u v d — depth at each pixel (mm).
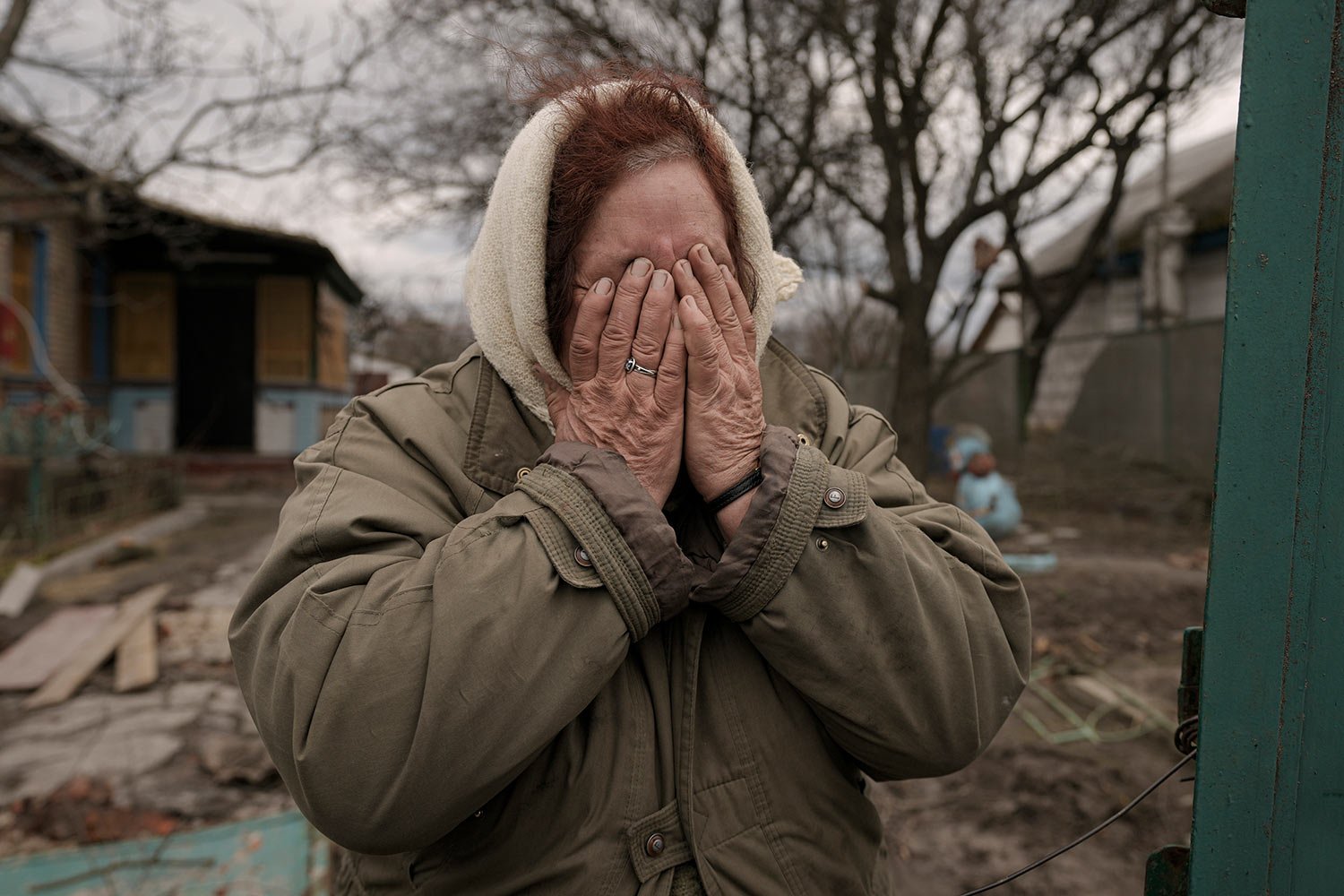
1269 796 810
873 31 8656
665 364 869
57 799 3309
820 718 928
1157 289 11695
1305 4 779
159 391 14188
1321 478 792
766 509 862
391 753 780
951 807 3336
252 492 13648
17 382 10367
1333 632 796
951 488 11836
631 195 872
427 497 932
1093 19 8133
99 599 6590
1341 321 782
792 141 9180
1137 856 2961
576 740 886
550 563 812
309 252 14023
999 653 961
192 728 4109
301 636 811
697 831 887
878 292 9352
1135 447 10188
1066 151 8734
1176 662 4812
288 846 2854
